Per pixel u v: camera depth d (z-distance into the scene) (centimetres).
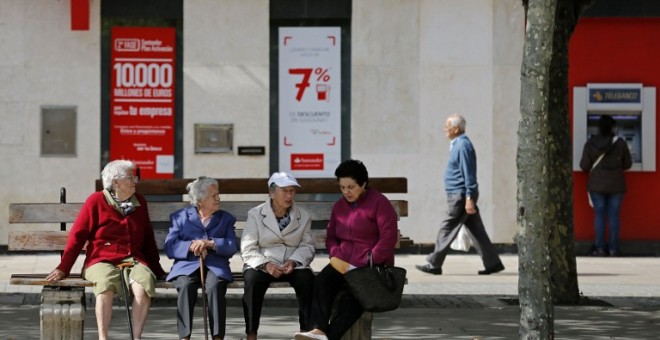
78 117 2328
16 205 1268
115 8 2334
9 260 2205
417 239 2366
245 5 2345
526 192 1111
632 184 2400
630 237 2403
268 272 1191
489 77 2361
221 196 2233
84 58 2328
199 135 2342
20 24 2320
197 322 1439
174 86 2347
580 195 2397
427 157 2361
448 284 1873
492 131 2359
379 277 1145
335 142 2366
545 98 1102
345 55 2366
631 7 2386
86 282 1176
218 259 1203
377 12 2358
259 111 2347
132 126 2339
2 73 2320
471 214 1980
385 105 2359
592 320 1475
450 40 2359
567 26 1606
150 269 1208
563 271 1633
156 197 2252
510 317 1499
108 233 1202
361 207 1177
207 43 2342
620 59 2395
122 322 1438
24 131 2325
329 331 1155
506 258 2306
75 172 2333
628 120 2409
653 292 1788
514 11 2359
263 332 1355
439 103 2361
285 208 1223
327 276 1171
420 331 1372
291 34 2358
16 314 1489
